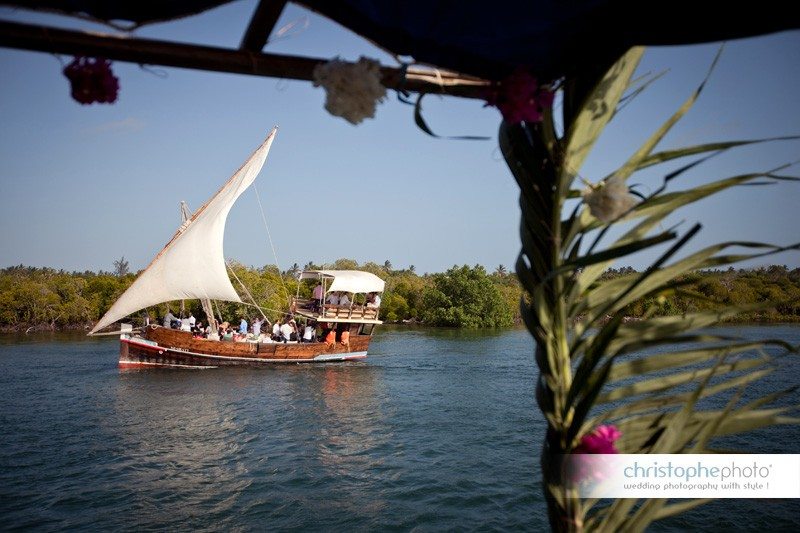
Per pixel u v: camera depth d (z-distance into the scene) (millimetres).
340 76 2543
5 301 58719
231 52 2650
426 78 2891
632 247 2449
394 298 79938
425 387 23641
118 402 20391
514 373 27875
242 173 29281
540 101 2854
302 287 67688
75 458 13594
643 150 2822
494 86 2898
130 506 10609
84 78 2582
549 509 2770
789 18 2205
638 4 2443
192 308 51094
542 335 2859
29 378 25625
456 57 2836
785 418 2664
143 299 28250
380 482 11836
